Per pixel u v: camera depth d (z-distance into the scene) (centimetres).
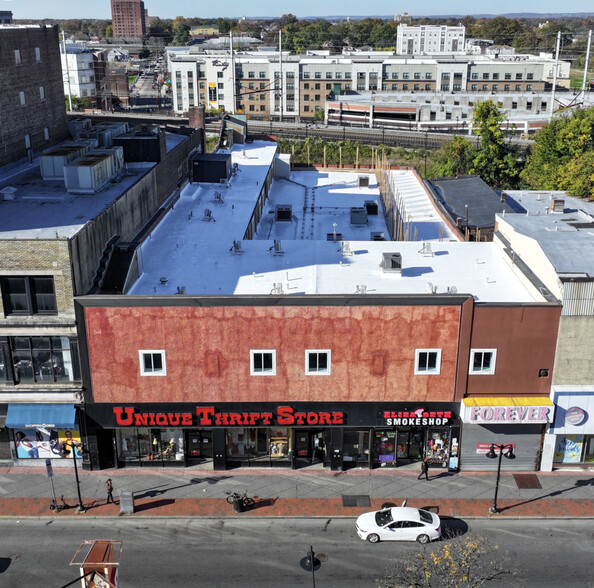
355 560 3712
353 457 4588
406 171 9225
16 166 5928
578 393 4294
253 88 18700
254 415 4372
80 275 4250
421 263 5116
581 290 4122
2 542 3853
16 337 4256
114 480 4434
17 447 4559
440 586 3522
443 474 4497
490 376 4316
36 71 6200
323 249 5450
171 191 6850
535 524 4012
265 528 3981
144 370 4303
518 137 15175
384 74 18550
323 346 4250
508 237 5250
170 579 3569
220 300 4141
